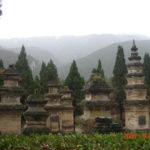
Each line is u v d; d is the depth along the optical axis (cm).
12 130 2575
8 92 2620
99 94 2700
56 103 3694
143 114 2992
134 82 3061
